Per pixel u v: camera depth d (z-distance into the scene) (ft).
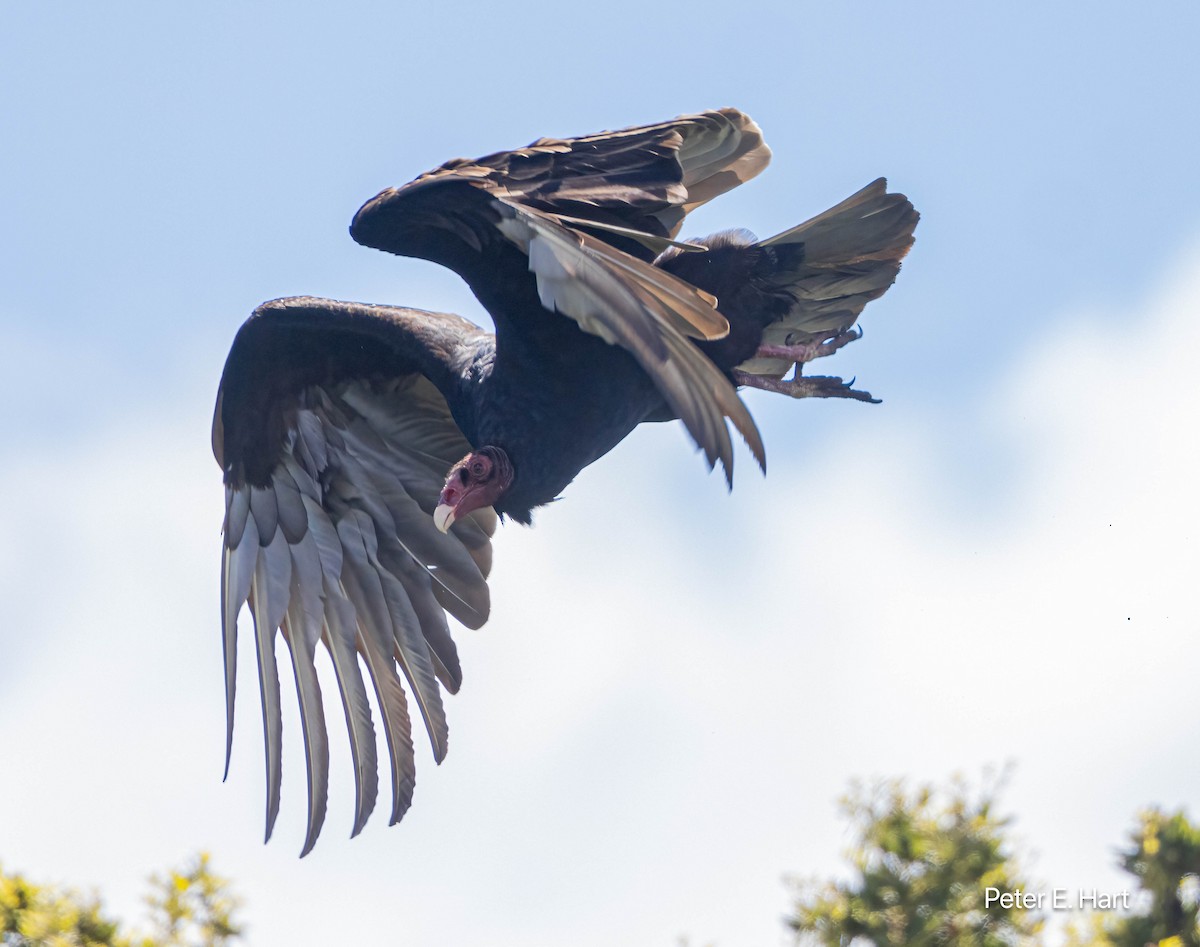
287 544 37.91
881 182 34.81
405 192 30.07
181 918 26.13
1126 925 23.53
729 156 35.17
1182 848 23.38
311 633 37.32
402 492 38.83
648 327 25.08
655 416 35.47
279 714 36.52
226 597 37.37
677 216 33.96
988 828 24.89
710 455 24.58
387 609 37.99
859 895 24.77
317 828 35.78
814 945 24.91
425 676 37.63
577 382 33.17
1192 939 23.12
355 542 38.27
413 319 36.47
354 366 38.11
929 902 24.53
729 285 34.73
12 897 25.77
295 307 36.42
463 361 35.09
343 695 37.01
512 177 30.66
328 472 38.47
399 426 39.01
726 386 25.08
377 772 36.55
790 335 36.24
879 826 25.21
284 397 37.99
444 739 37.29
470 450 38.99
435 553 38.58
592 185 31.07
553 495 34.27
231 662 36.70
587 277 26.16
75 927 25.72
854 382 36.58
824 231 35.01
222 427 38.01
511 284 32.37
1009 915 24.34
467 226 31.09
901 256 35.58
